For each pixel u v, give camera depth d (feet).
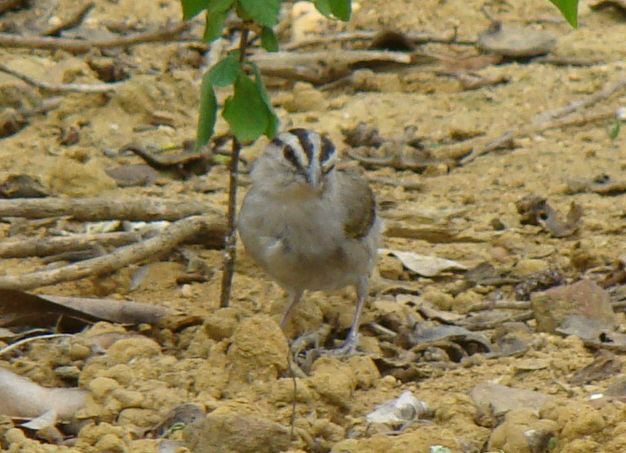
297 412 30.78
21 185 47.09
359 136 54.80
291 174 35.96
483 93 59.77
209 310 38.70
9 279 37.50
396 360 34.86
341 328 38.09
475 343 36.14
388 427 30.53
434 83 60.85
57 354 34.24
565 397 31.71
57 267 40.42
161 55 62.28
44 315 36.35
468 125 56.59
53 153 52.60
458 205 48.78
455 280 42.22
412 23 67.10
